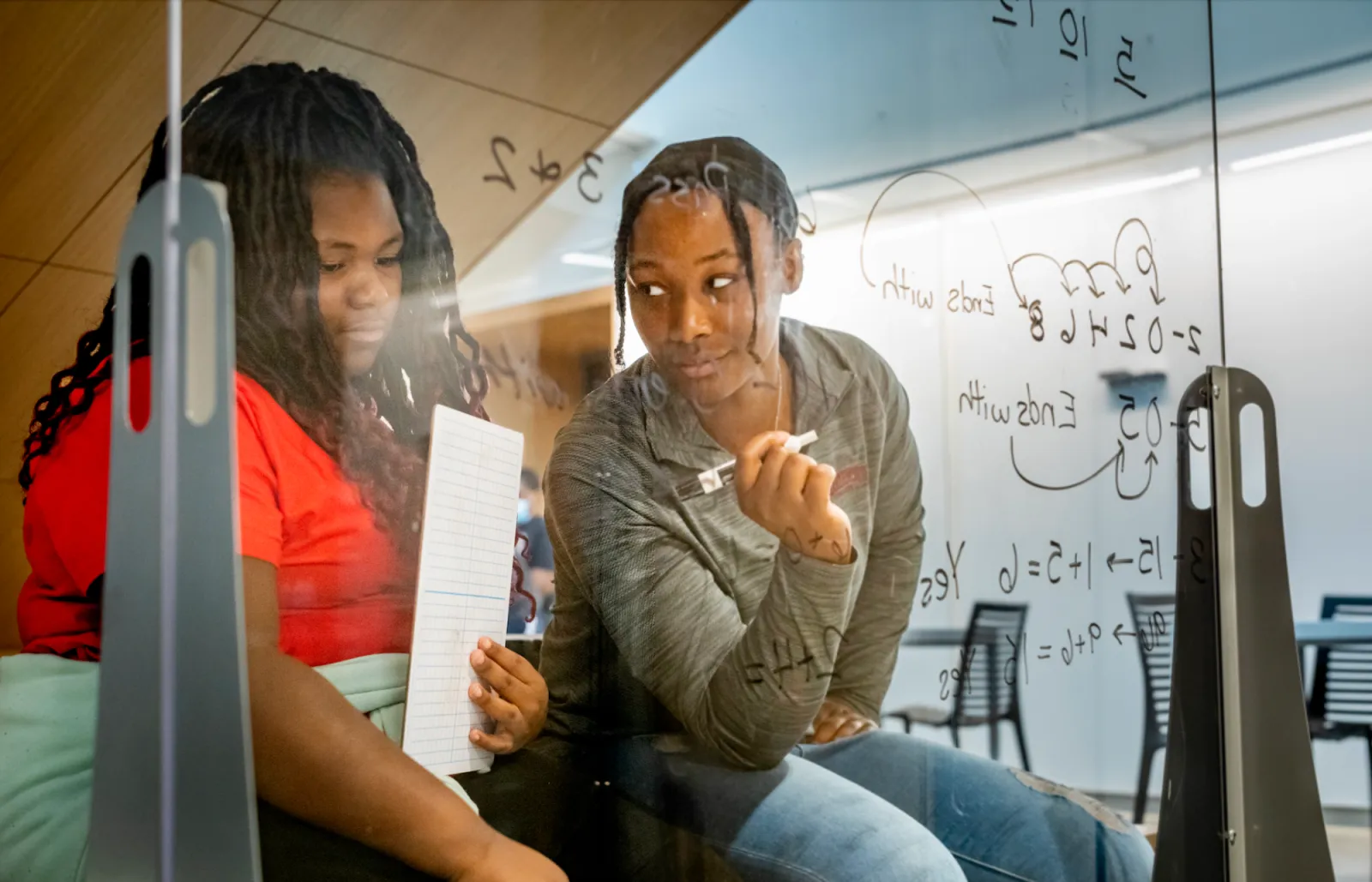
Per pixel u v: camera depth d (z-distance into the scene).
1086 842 1.14
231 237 0.57
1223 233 1.65
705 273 0.93
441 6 0.77
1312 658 2.00
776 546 0.98
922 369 1.07
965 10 1.11
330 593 0.73
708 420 0.94
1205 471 1.29
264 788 0.67
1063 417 1.18
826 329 1.01
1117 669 1.20
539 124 0.84
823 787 0.99
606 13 0.86
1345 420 1.74
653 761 0.91
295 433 0.72
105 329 0.68
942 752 1.08
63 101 0.67
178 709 0.59
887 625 1.04
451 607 0.78
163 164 0.69
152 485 0.59
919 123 1.07
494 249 0.82
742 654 0.96
